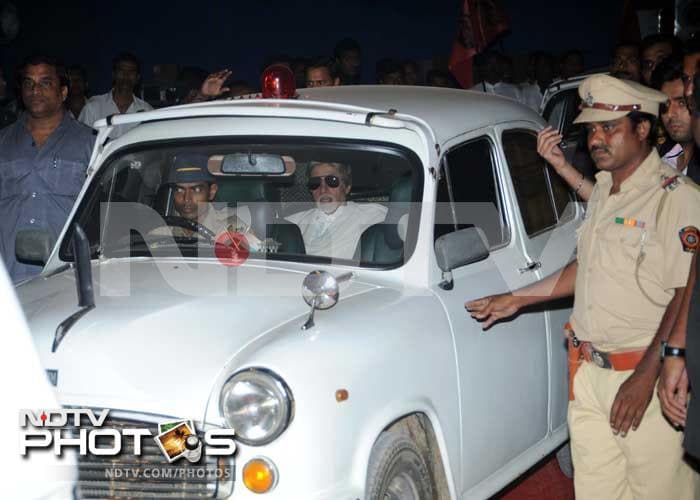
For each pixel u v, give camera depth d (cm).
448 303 448
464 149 494
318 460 365
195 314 404
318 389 369
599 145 406
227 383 362
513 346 489
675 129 505
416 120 471
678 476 411
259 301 417
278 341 378
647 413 405
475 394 457
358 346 392
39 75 607
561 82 916
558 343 534
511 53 1385
